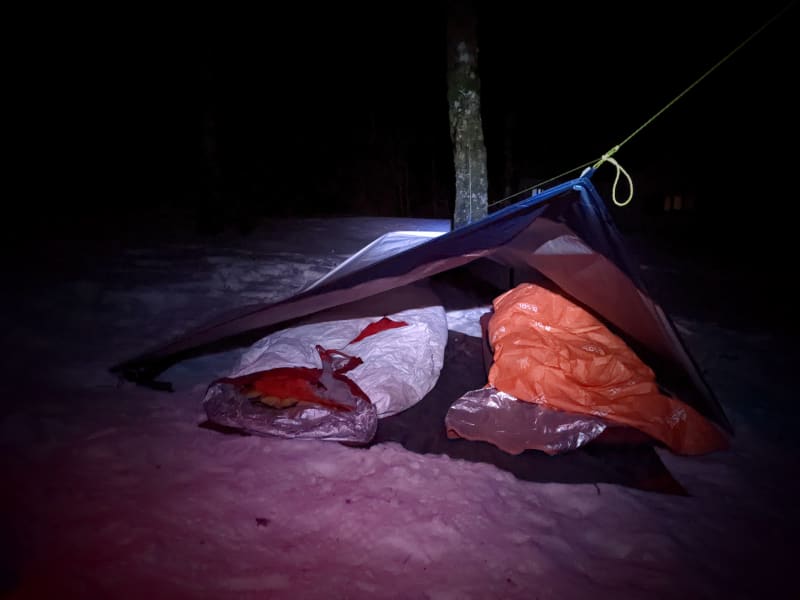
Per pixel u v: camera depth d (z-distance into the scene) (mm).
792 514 2010
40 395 2471
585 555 1708
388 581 1527
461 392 2863
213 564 1530
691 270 6586
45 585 1392
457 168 4633
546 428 2387
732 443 2494
